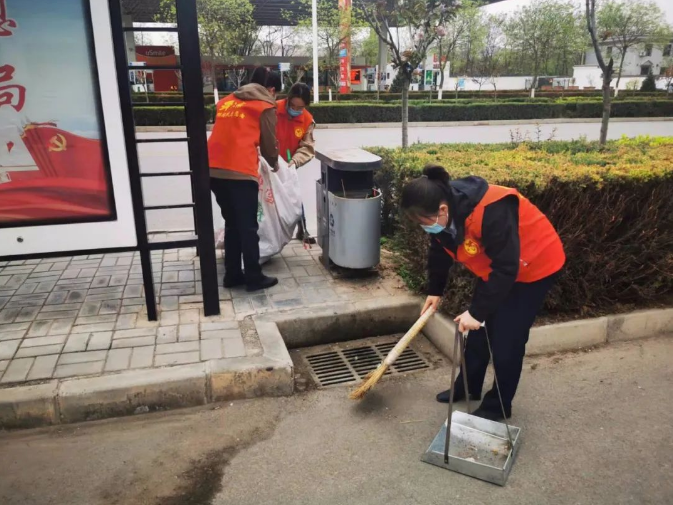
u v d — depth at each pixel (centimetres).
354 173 443
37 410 291
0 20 312
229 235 422
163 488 252
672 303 407
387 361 297
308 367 362
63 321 375
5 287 434
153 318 376
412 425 297
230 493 248
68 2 315
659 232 400
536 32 3120
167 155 1252
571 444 279
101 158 341
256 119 399
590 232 376
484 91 3562
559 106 2395
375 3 641
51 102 328
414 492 248
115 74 329
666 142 637
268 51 3978
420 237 400
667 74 3438
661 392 324
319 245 502
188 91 342
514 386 289
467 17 2672
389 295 417
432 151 549
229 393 318
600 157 460
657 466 263
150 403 307
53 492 249
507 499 244
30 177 335
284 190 462
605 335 382
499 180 351
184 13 329
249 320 377
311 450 277
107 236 354
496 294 248
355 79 3753
